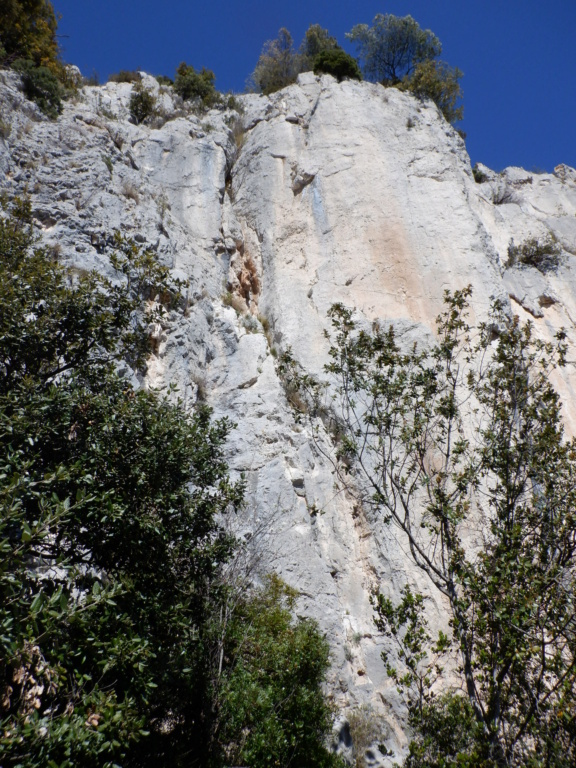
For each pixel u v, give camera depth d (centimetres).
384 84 2586
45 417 655
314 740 840
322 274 1675
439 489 806
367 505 1245
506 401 891
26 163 1489
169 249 1528
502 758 609
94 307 805
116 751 590
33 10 1967
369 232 1755
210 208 1806
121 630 582
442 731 689
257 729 787
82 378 778
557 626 644
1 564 473
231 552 844
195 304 1474
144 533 665
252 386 1404
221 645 811
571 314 1962
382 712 1027
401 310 1619
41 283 782
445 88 2419
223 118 2152
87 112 1791
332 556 1188
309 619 1030
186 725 777
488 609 673
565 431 1633
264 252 1758
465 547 1144
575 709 628
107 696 522
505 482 783
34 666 529
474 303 1612
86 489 639
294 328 1538
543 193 2614
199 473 812
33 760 450
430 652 1079
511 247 2061
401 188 1848
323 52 2323
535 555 738
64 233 1362
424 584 1152
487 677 667
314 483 1255
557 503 739
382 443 878
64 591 566
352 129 1998
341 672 1033
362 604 1149
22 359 730
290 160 1939
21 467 562
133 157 1784
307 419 1354
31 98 1706
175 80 2311
